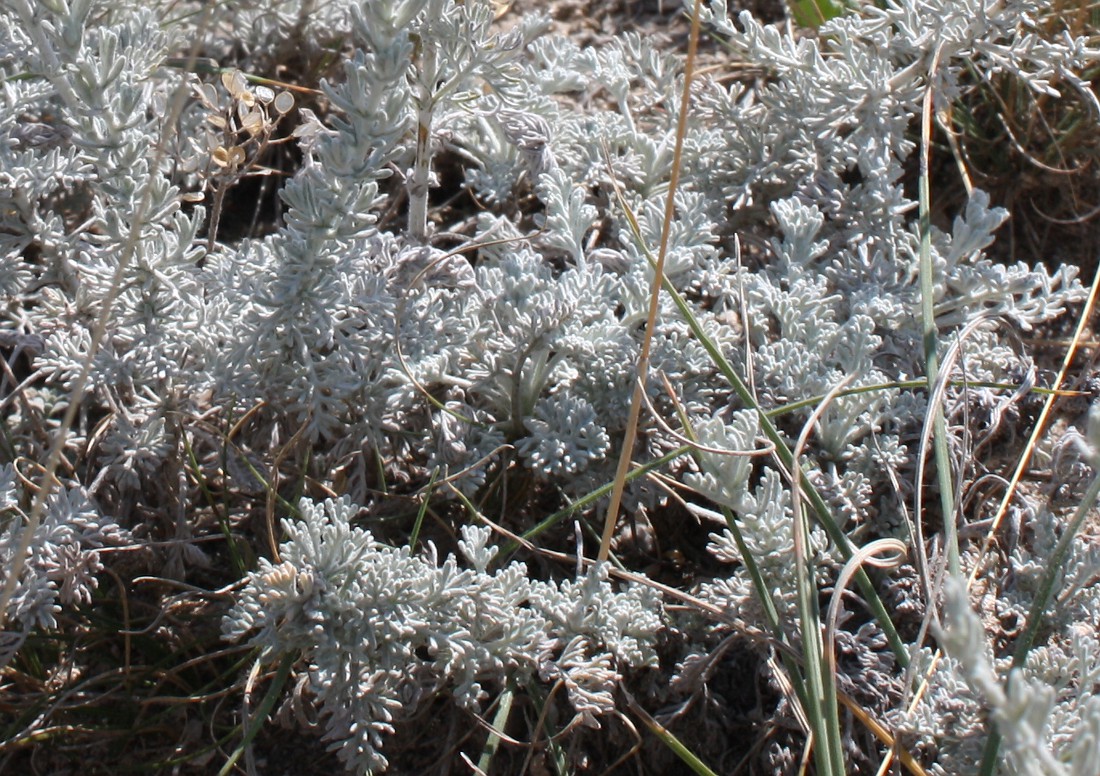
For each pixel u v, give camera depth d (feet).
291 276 1.58
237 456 1.67
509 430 1.68
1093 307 1.84
